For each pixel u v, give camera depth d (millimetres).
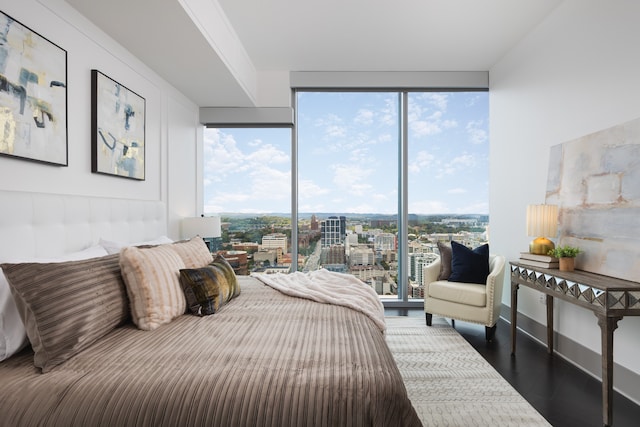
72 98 2182
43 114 1914
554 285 2359
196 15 2402
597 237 2371
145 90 3074
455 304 3336
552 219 2715
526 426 1880
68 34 2139
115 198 2510
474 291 3213
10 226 1631
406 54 3828
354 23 3195
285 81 4285
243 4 2889
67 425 1062
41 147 1901
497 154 4023
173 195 3633
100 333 1500
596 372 2498
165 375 1205
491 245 4168
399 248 4547
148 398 1110
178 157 3750
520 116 3535
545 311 3119
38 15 1904
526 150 3422
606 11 2420
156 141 3275
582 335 2645
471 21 3168
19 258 1602
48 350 1273
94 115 2355
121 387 1144
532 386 2338
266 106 4293
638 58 2164
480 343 3129
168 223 3527
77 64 2225
